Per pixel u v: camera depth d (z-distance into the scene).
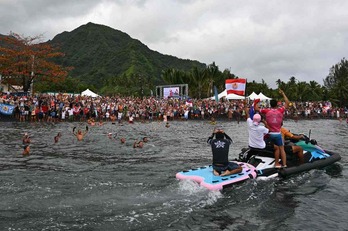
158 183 9.70
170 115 43.34
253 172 9.95
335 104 78.94
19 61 50.97
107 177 10.59
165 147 18.25
